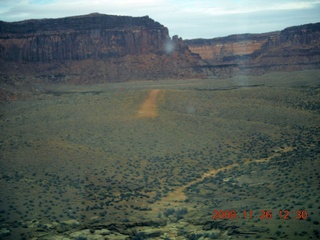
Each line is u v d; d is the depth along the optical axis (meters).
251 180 97.44
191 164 115.56
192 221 75.81
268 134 141.50
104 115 161.62
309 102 187.38
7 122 158.38
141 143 129.25
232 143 134.00
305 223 66.56
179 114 165.50
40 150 115.25
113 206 84.88
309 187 84.06
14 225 73.81
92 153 116.25
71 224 75.50
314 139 132.25
